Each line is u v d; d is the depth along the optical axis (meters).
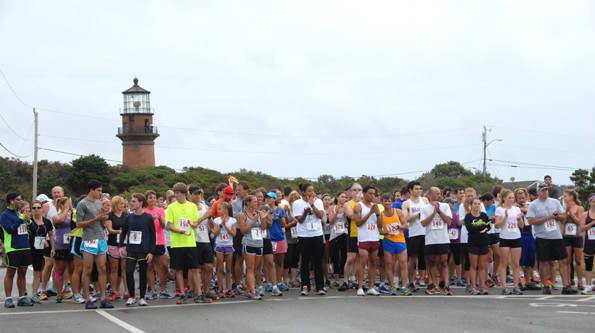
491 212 18.72
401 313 13.45
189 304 15.53
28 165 70.69
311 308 14.32
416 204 17.44
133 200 15.34
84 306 15.41
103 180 65.94
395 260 17.95
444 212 16.72
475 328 11.64
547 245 16.67
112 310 14.66
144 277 15.46
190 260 15.68
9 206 15.38
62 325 12.77
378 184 58.94
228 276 16.84
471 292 17.00
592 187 52.97
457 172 74.00
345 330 11.61
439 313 13.39
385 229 16.64
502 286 18.08
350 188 19.00
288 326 12.11
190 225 15.69
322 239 16.88
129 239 15.38
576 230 16.86
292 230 18.83
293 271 19.30
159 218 16.78
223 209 16.58
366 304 14.84
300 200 17.00
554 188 19.33
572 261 17.62
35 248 15.96
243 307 14.77
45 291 16.64
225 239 16.64
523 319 12.56
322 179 59.84
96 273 16.64
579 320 12.44
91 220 14.94
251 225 16.17
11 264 15.28
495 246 18.36
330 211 18.78
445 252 16.67
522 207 18.52
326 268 19.33
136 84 75.44
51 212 16.42
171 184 66.88
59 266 16.25
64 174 69.88
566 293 16.62
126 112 75.00
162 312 14.24
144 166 75.25
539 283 18.77
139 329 12.13
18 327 12.59
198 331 11.79
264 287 18.98
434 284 17.00
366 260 16.70
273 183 60.62
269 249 17.06
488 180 71.06
